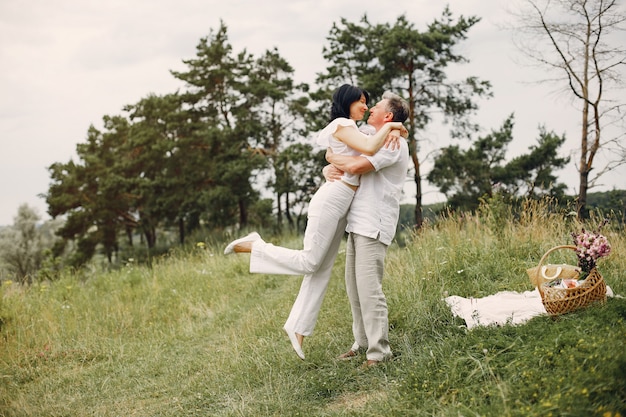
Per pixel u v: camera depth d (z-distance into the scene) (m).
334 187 4.56
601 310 4.05
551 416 2.85
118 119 39.34
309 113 23.02
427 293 5.71
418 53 20.41
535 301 5.02
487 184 20.55
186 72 27.11
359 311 4.80
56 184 37.53
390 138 4.53
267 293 8.80
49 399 5.02
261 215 25.31
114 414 4.61
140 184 26.69
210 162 26.06
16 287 9.23
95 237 31.17
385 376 4.13
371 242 4.52
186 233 27.11
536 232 7.11
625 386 2.97
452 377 3.69
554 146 20.50
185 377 5.35
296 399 4.24
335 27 22.42
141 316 7.84
